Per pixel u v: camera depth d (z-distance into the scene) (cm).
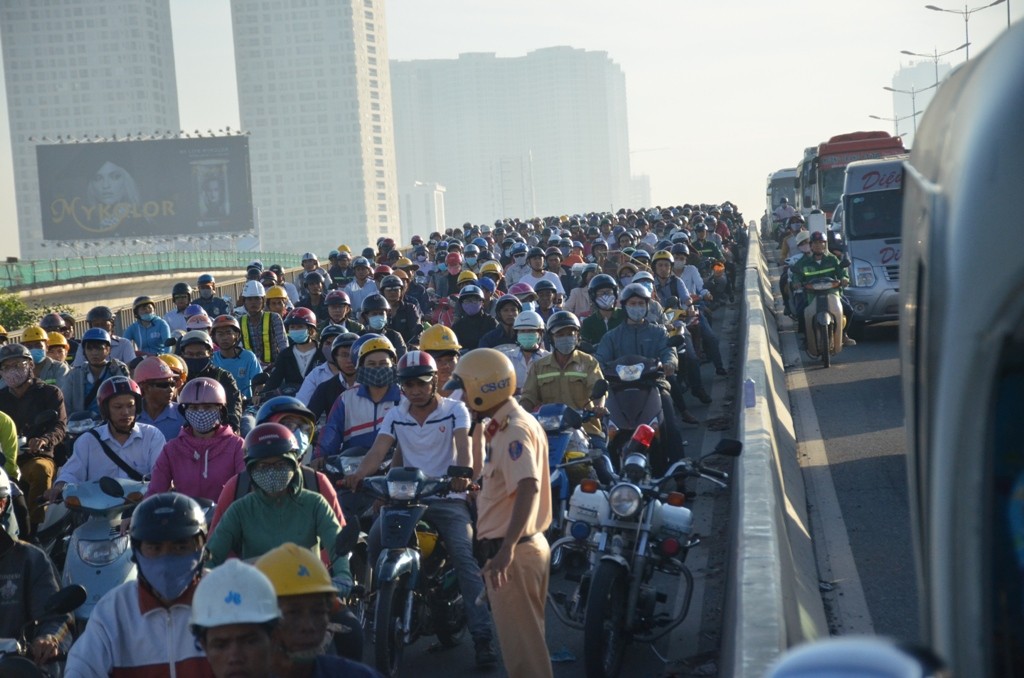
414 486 695
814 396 1516
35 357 1286
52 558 902
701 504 1039
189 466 754
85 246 11919
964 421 314
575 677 696
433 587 726
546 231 3120
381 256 2627
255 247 11838
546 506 618
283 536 609
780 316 2497
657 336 1098
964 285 314
